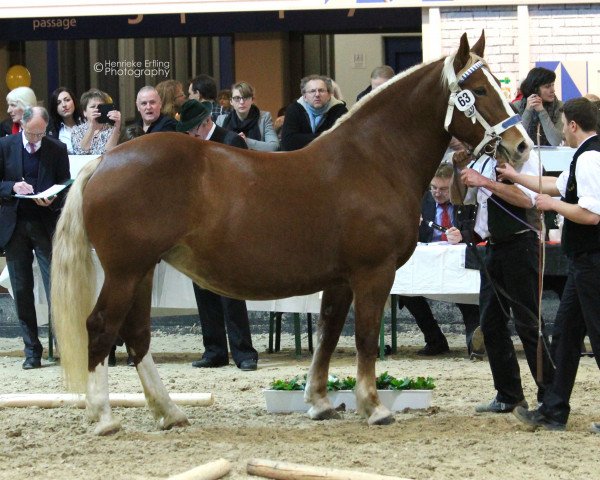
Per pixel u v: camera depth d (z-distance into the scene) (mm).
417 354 13953
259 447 8320
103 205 8508
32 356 13258
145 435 8789
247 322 12984
